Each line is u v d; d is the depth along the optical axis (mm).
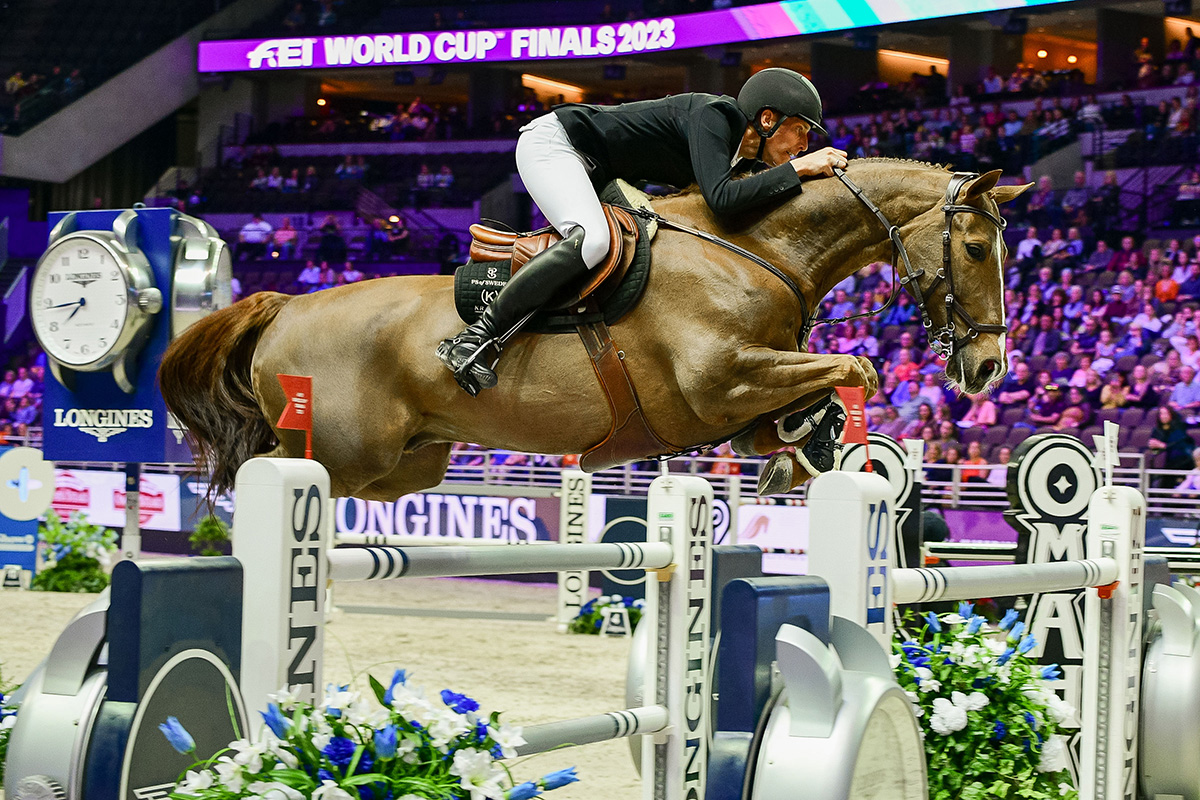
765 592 3410
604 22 31531
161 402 10828
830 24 27984
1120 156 24828
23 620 12352
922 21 26688
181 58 35750
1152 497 16031
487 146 33625
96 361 10641
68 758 2881
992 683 4957
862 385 4996
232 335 6254
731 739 3373
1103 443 5836
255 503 3174
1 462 15523
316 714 3016
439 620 13984
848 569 3785
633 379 5379
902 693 3553
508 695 9141
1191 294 21078
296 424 3785
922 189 5500
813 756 3229
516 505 18312
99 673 3033
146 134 36656
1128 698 5719
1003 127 26953
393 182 33406
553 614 15008
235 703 3158
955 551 8586
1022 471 7285
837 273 5625
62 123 33062
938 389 20312
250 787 2852
